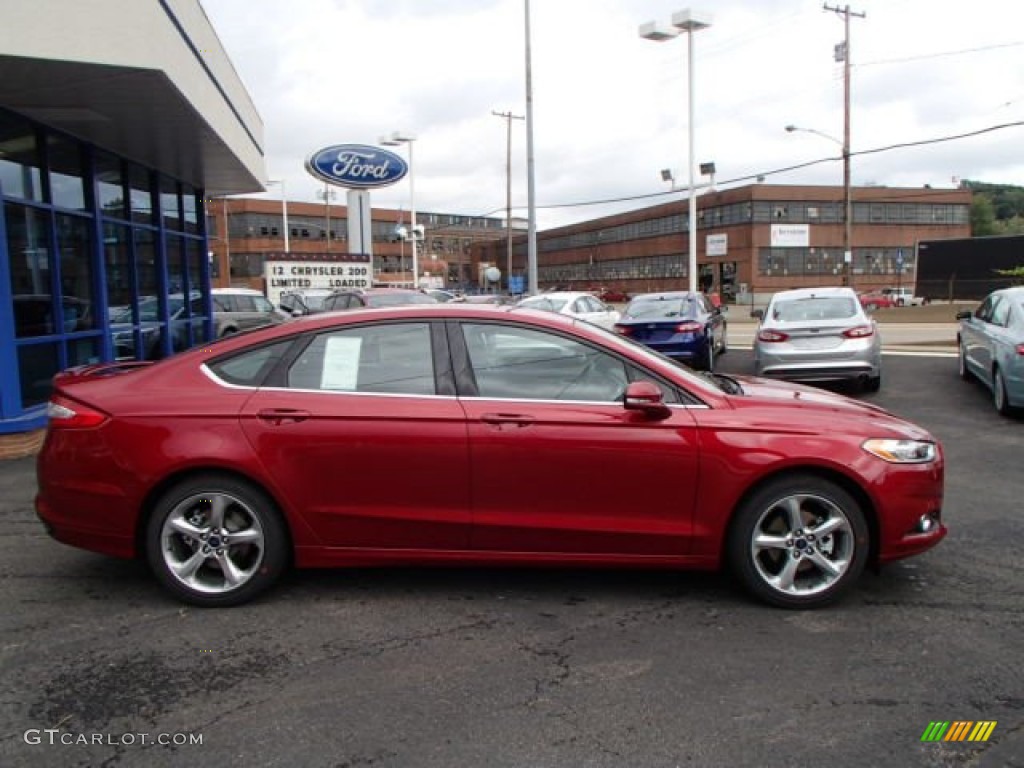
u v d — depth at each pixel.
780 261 66.69
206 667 3.66
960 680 3.49
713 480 4.16
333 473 4.21
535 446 4.16
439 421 4.19
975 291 47.03
